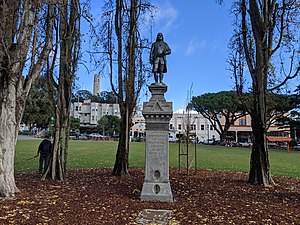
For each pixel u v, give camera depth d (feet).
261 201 27.04
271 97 49.11
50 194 28.02
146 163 26.68
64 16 39.91
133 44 45.83
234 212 22.30
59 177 38.19
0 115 27.30
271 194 30.94
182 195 29.27
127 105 44.98
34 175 42.65
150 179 26.53
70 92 41.19
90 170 50.70
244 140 246.27
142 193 26.20
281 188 35.19
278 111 147.84
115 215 20.79
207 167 60.03
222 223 19.36
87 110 343.05
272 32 38.63
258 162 38.17
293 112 144.66
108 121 278.67
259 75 38.96
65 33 40.52
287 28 39.14
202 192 31.12
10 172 27.27
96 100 381.60
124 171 43.50
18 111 28.71
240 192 31.63
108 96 380.17
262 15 38.86
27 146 109.09
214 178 42.83
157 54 27.53
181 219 20.12
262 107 38.78
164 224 18.93
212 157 85.56
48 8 31.73
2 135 26.99
